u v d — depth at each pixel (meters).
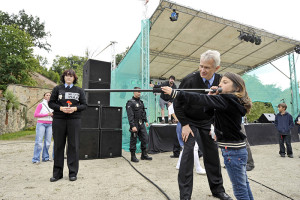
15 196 2.24
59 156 2.89
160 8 6.50
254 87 9.88
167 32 8.02
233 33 8.20
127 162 4.17
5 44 22.06
